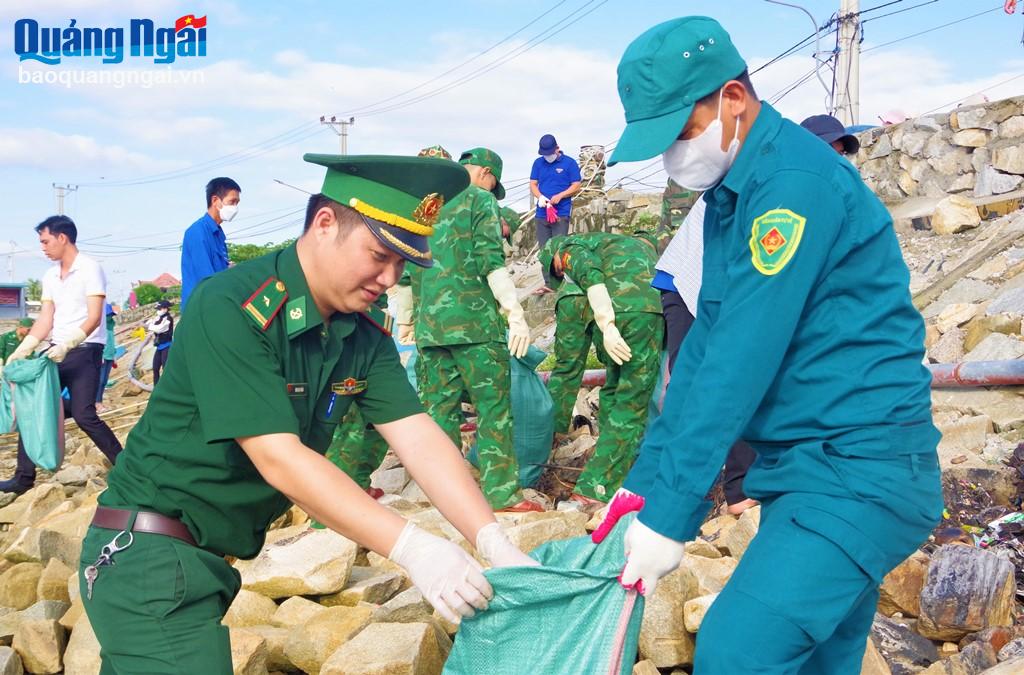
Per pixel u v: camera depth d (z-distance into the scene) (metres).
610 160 2.05
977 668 2.97
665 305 4.41
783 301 1.87
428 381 4.98
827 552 1.89
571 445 6.23
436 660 2.99
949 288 7.11
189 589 2.06
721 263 2.13
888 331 1.98
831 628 1.90
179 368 2.08
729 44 2.01
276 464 1.98
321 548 3.66
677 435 1.95
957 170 9.26
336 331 2.18
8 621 3.64
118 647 2.05
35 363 6.41
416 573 1.94
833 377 1.96
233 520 2.16
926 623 3.22
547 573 1.97
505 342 4.86
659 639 2.97
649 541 1.93
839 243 1.93
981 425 4.84
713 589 3.31
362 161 1.97
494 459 4.79
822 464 1.96
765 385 1.89
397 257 2.06
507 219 6.43
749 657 1.86
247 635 3.07
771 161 1.96
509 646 2.02
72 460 8.30
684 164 2.08
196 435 2.08
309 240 2.08
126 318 37.03
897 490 1.93
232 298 2.04
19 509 5.98
